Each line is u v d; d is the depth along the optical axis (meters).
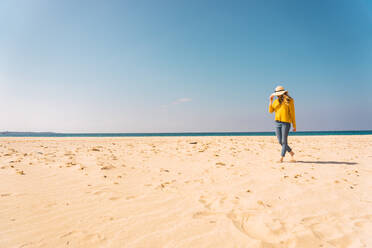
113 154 7.26
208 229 2.12
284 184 3.64
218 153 7.59
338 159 6.19
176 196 3.08
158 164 5.45
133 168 4.92
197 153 7.59
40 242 1.85
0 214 2.39
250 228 2.15
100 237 1.95
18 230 2.05
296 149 8.97
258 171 4.62
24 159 5.90
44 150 8.63
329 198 3.00
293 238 1.95
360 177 4.09
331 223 2.28
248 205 2.74
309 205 2.76
